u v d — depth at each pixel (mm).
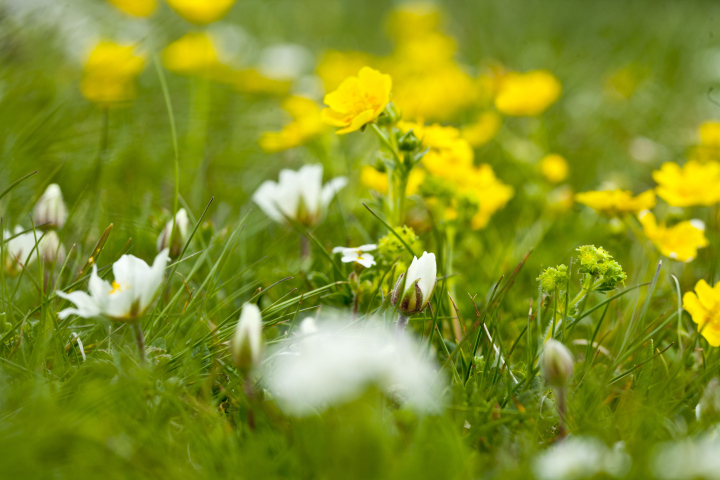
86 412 714
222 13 1303
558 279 764
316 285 813
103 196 877
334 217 900
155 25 1530
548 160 1014
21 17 1167
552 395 756
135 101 1221
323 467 706
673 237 825
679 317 780
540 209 997
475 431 726
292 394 705
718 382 747
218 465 720
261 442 719
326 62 1517
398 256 801
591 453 708
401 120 833
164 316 784
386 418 728
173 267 801
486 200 885
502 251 876
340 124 808
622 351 779
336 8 2318
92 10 1459
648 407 733
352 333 766
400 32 1913
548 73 1688
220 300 810
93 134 1042
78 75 1205
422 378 729
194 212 911
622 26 2139
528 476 706
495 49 1907
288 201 827
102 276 801
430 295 744
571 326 775
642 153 1264
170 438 720
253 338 717
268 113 1374
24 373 740
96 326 778
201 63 1234
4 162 900
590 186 1183
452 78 1274
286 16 2238
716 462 701
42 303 764
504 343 801
